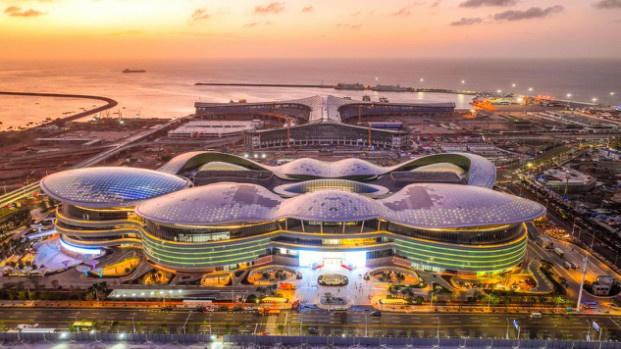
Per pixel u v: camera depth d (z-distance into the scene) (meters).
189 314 133.62
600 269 158.75
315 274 155.62
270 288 142.62
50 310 135.62
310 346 119.00
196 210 155.25
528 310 134.50
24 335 121.38
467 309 135.00
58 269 158.62
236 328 126.81
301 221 161.88
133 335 121.25
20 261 165.38
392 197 172.25
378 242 161.38
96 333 120.88
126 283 149.75
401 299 139.75
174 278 154.00
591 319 129.88
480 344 118.44
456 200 160.00
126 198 170.12
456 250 151.12
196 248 153.50
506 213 151.62
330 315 132.75
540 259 166.12
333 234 158.62
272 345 119.56
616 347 113.75
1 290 141.62
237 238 158.00
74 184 173.50
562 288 143.12
